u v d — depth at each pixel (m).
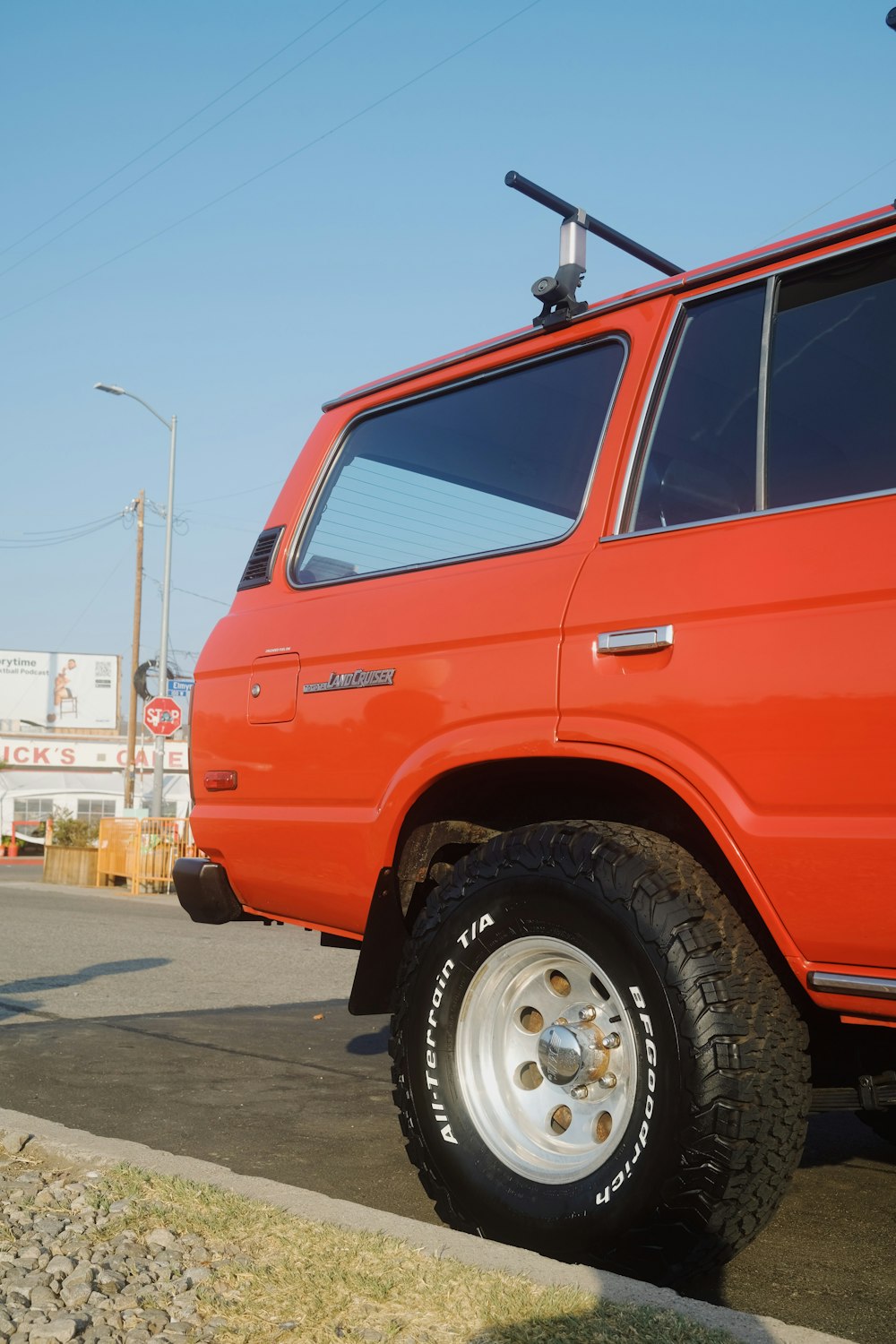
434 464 3.85
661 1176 2.75
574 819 3.38
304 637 3.90
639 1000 2.84
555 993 3.21
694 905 2.85
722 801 2.78
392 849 3.47
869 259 2.95
